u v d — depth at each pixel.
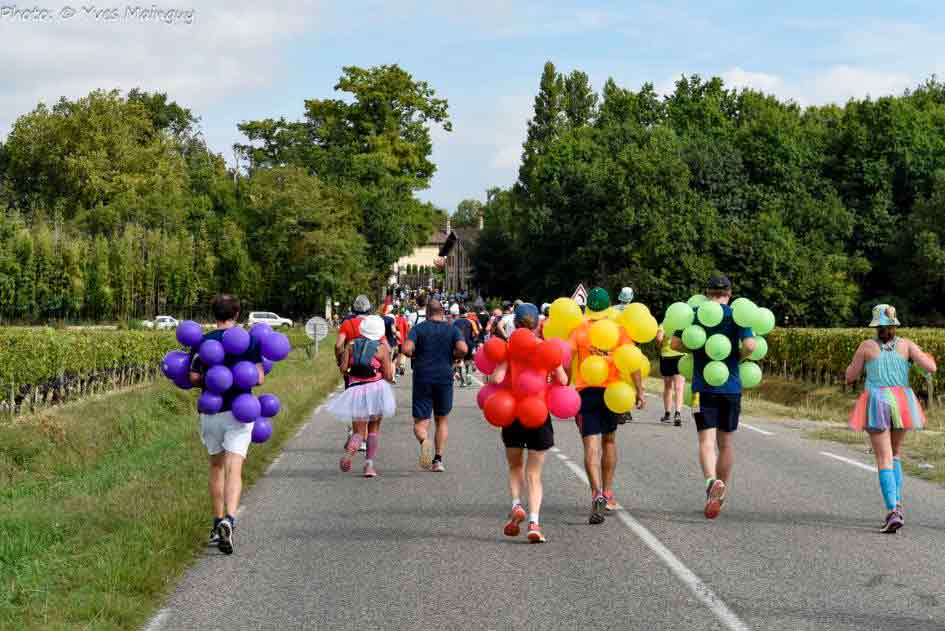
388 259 77.19
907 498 9.91
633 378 9.02
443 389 11.52
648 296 56.25
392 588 6.54
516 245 74.38
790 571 6.95
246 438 7.65
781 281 53.91
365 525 8.57
